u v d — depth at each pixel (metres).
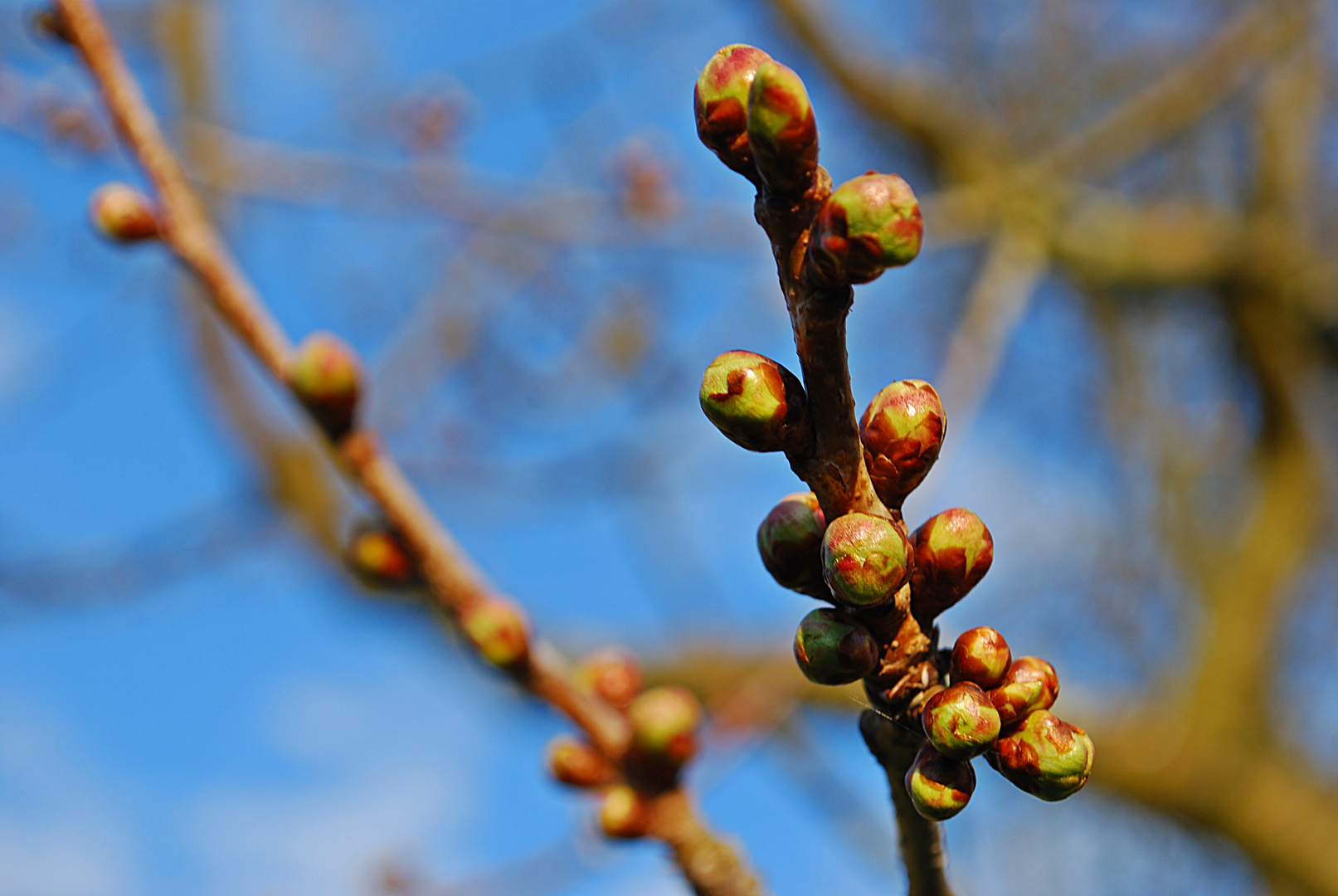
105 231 1.68
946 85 8.32
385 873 3.00
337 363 1.70
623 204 5.06
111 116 1.72
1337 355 7.79
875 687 1.05
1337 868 5.94
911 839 1.12
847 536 0.96
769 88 0.85
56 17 1.66
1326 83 7.95
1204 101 6.04
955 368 4.33
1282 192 7.73
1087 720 6.56
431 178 4.97
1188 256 7.61
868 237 0.85
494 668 1.80
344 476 1.82
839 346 0.92
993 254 5.55
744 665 5.29
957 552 1.03
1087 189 7.45
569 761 1.80
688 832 1.73
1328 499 8.14
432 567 1.78
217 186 4.92
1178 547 8.23
